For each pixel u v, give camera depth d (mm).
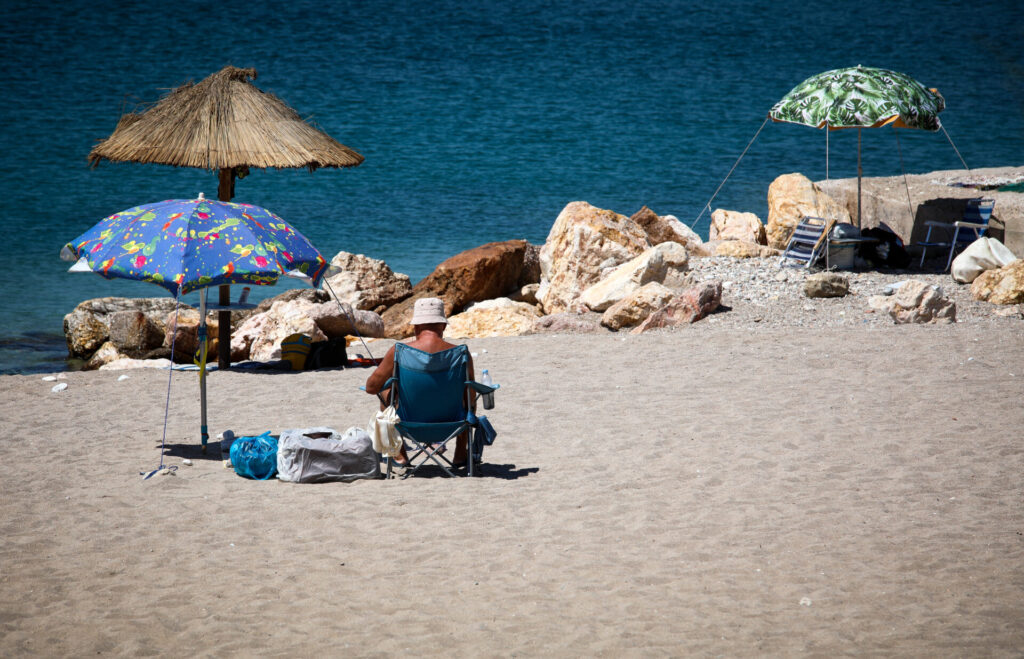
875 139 149625
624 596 19250
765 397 35594
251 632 17672
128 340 55031
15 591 19547
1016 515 23406
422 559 21359
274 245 29203
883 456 28391
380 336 54531
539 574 20422
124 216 29516
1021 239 63438
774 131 158000
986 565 20359
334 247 90625
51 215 101188
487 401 28141
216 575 20453
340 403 37281
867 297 54594
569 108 178875
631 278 56938
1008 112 173750
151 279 27641
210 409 36531
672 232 70000
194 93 47688
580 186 120562
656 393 36906
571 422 33375
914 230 69625
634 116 171625
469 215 105375
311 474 27297
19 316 66500
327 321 52688
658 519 23734
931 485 25797
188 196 112875
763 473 27203
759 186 119562
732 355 42531
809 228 62625
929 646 16641
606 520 23766
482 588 19719
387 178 125375
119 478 27578
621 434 31641
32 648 17016
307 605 18906
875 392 35625
